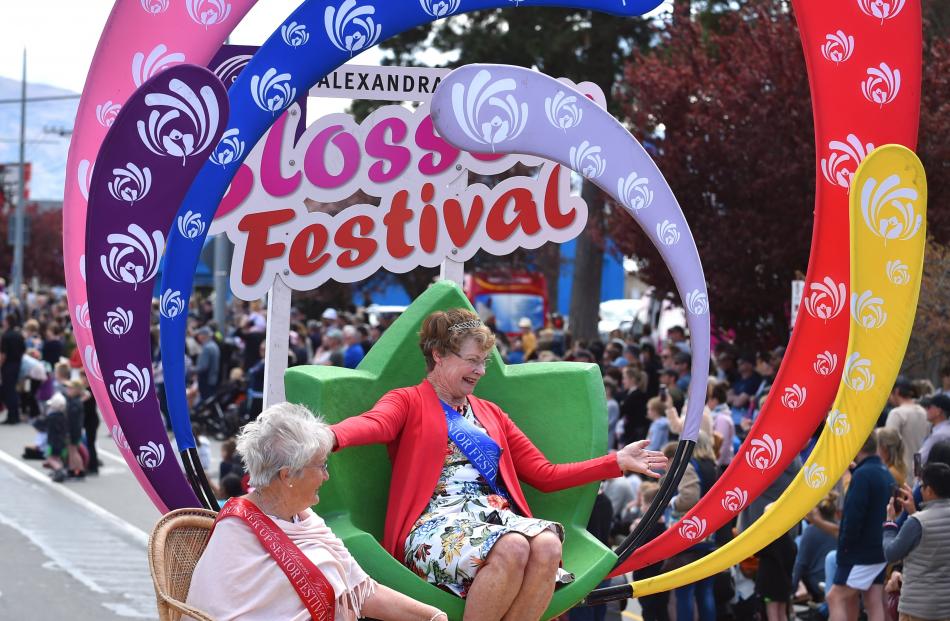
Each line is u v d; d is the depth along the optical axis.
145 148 7.10
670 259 8.22
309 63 7.70
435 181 10.28
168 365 7.46
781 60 23.84
